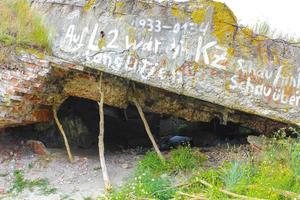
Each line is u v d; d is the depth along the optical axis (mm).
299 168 3195
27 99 3918
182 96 4227
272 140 3922
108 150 4738
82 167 4055
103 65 3693
